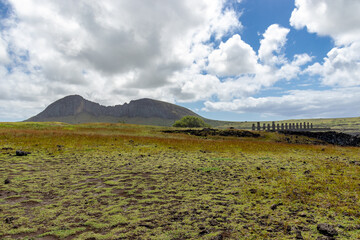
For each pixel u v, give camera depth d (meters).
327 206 5.98
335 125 178.12
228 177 9.85
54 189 8.14
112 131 38.88
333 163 12.91
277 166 12.42
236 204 6.36
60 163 13.49
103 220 5.35
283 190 7.57
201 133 39.72
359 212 5.45
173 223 5.08
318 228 4.60
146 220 5.30
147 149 20.72
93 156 16.31
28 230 4.82
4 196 7.29
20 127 38.31
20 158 14.57
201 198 6.95
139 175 10.46
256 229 4.70
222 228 4.77
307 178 9.19
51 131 32.12
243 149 21.97
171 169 11.84
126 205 6.41
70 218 5.50
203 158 15.91
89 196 7.32
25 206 6.39
